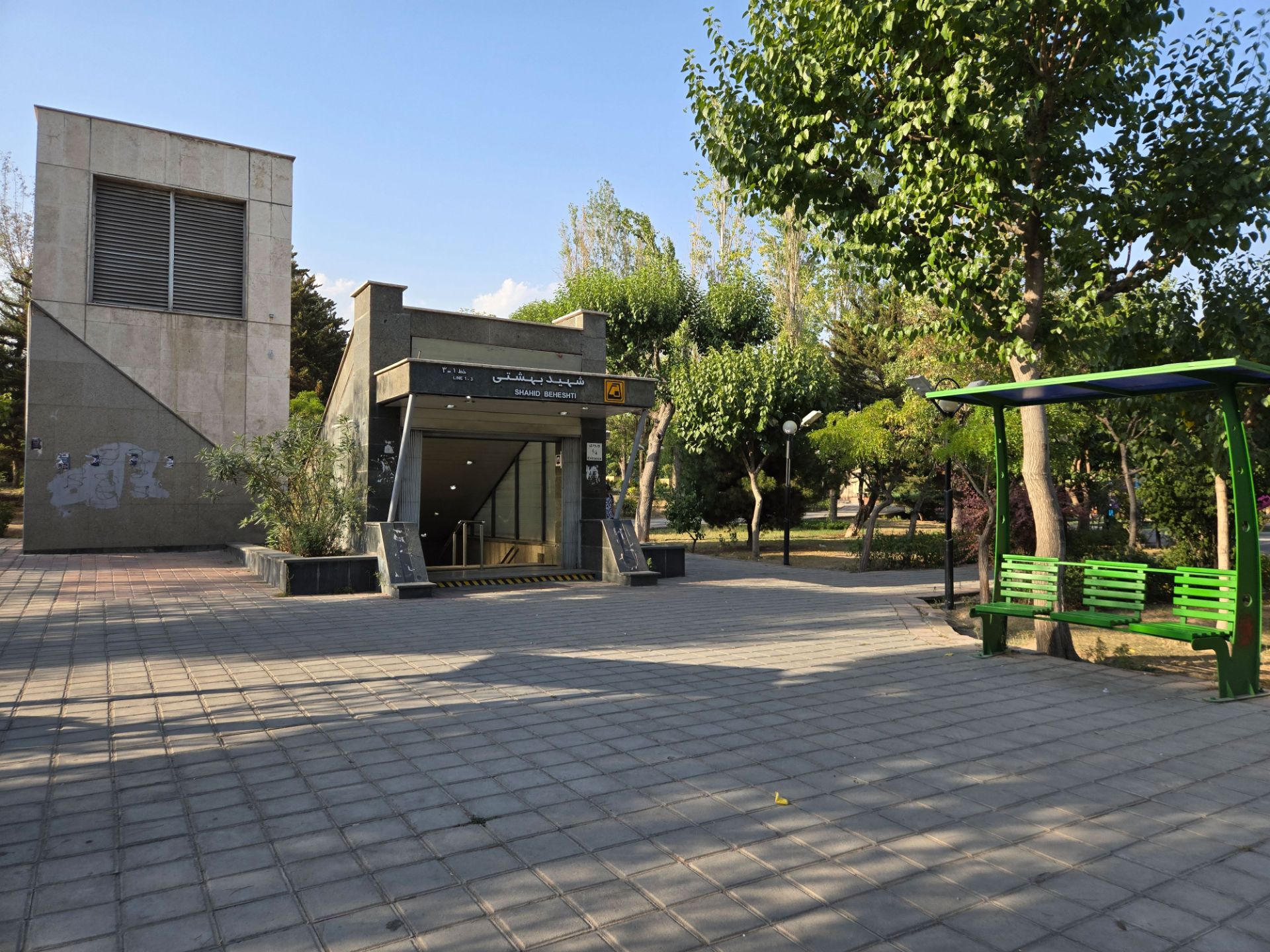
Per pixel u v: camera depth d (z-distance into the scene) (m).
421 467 16.64
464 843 3.87
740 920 3.17
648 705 6.46
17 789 4.56
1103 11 7.72
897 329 9.70
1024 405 8.83
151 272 20.38
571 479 16.88
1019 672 7.79
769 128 9.23
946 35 7.69
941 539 20.98
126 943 2.98
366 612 11.55
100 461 19.58
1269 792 4.61
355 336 15.48
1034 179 8.56
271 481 15.24
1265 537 30.84
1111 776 4.86
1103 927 3.15
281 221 21.83
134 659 8.12
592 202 34.91
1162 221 8.62
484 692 6.86
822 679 7.43
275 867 3.62
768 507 24.66
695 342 25.08
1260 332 9.05
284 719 6.00
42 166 19.09
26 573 15.37
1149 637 10.59
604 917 3.19
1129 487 20.80
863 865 3.66
